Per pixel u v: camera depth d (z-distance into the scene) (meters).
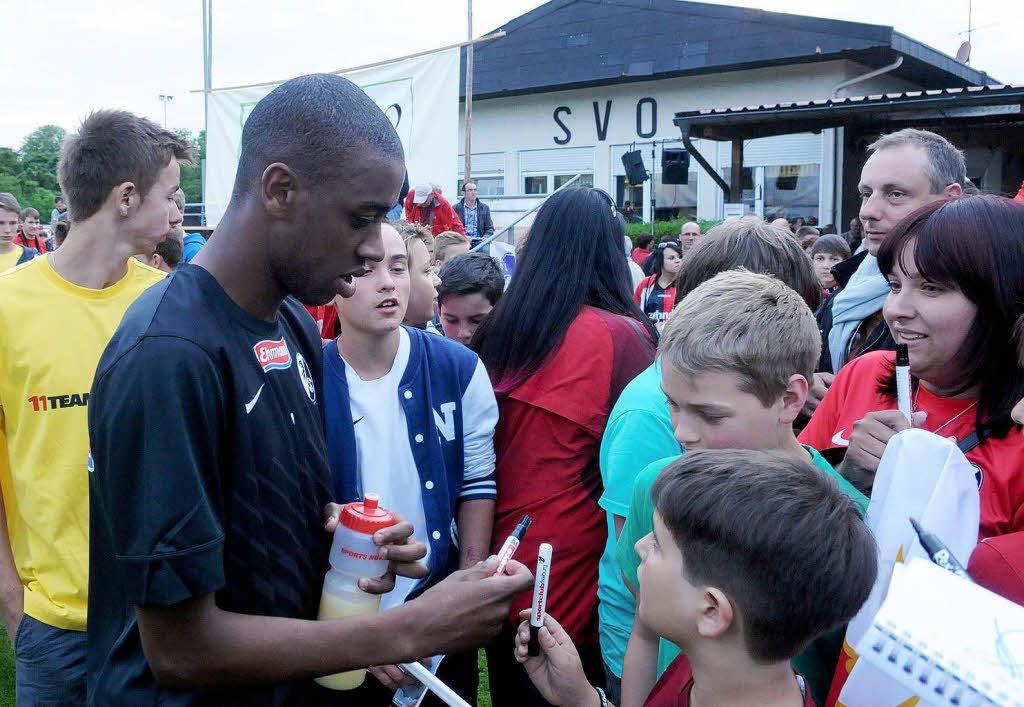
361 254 1.31
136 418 1.17
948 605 0.85
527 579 1.47
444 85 6.78
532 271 2.26
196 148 2.55
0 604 2.17
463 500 2.18
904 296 1.66
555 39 17.48
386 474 2.02
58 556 2.04
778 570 1.10
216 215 7.40
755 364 1.43
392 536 1.44
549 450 2.16
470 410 2.14
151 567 1.16
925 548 1.01
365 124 1.27
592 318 2.19
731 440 1.48
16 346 2.05
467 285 3.06
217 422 1.24
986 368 1.61
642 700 1.55
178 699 1.25
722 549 1.13
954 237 1.57
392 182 1.30
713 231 2.17
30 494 2.06
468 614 1.40
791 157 14.99
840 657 1.33
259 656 1.23
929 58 15.03
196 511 1.17
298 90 1.27
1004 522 1.57
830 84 14.95
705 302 1.52
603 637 1.90
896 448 1.37
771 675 1.17
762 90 15.61
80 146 2.07
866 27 14.02
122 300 2.16
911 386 1.83
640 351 2.21
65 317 2.08
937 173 2.53
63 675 2.05
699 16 15.80
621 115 17.11
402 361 2.08
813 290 2.13
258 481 1.30
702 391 1.47
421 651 1.36
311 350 1.61
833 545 1.12
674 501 1.19
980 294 1.57
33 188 30.36
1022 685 0.78
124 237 2.15
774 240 2.08
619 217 2.42
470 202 9.85
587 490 2.17
